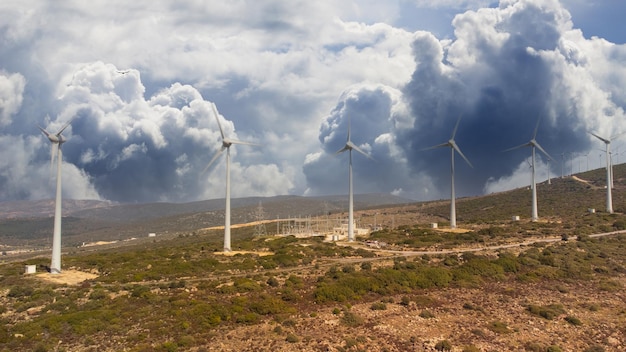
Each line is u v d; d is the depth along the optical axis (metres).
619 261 98.75
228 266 92.12
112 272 87.06
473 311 66.81
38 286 76.44
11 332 54.94
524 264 94.44
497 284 82.62
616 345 54.69
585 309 68.62
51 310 63.16
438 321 62.06
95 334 54.56
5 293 72.44
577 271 89.75
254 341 53.50
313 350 51.03
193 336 54.47
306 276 84.25
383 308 66.81
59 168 92.50
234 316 61.31
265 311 63.50
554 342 55.38
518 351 52.62
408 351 51.88
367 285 76.50
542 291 78.50
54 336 53.75
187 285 75.75
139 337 53.19
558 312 66.38
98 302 65.62
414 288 78.38
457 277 84.19
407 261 97.25
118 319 58.78
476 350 51.81
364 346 52.66
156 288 73.75
